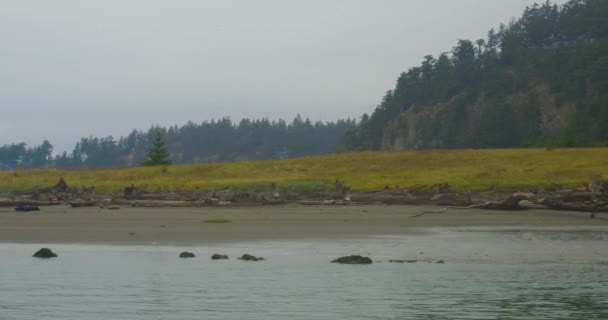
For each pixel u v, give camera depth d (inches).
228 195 1936.5
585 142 5536.4
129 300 537.0
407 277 643.5
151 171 3250.5
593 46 7273.6
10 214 1460.4
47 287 591.2
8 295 556.4
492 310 508.7
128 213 1507.1
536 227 1213.1
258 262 734.5
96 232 1047.0
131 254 797.9
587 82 6811.0
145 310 505.4
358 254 804.0
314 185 2500.0
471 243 926.4
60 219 1306.6
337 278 635.5
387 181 2711.6
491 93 7554.1
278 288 586.2
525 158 3189.0
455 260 758.5
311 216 1438.2
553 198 1560.0
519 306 522.3
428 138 7327.8
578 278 642.8
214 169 3270.2
